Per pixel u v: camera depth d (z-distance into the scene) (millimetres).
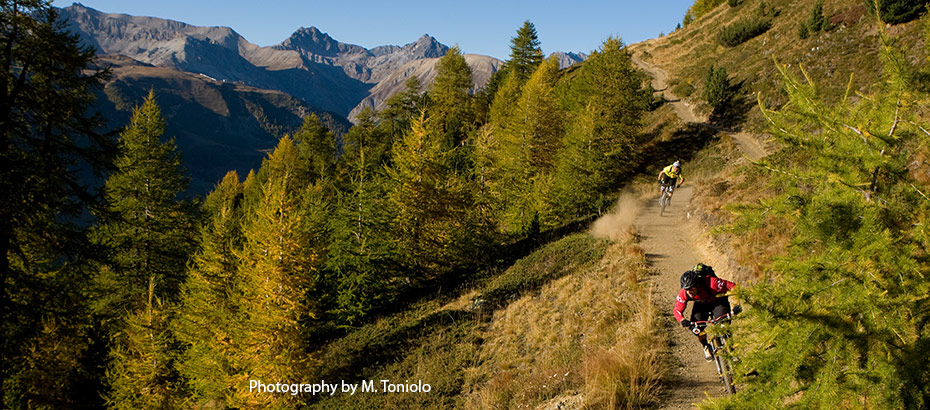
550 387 8961
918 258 4039
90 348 20875
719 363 6352
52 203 12930
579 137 30906
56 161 12461
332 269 21953
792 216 4602
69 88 13055
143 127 25391
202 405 19781
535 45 64750
